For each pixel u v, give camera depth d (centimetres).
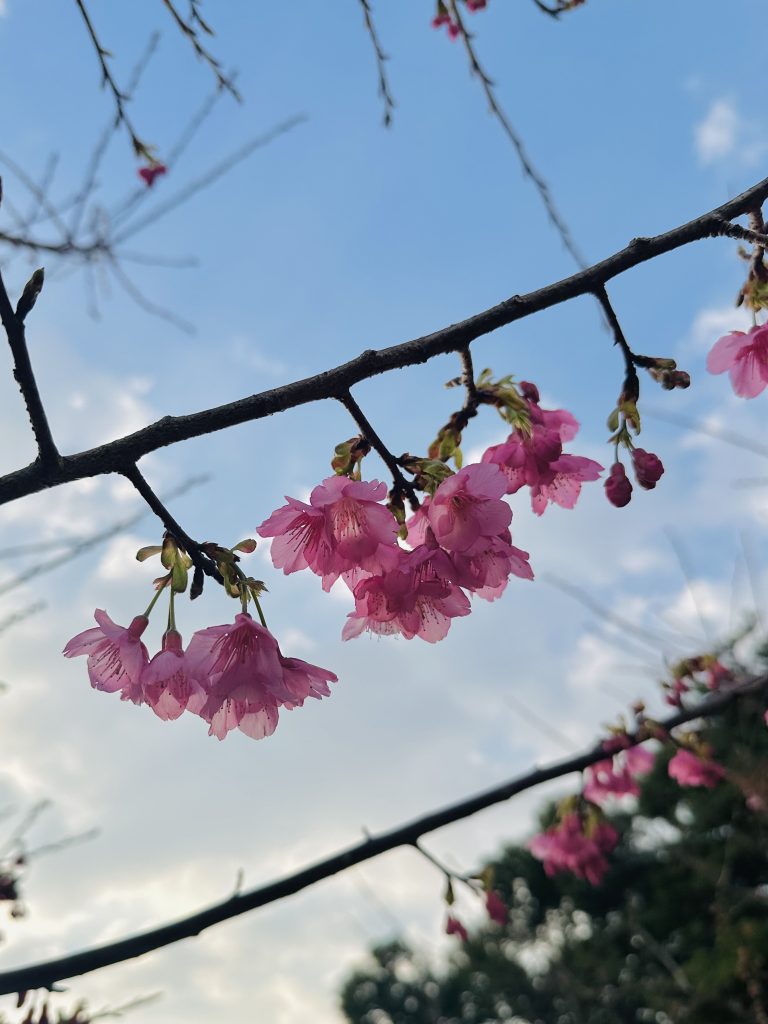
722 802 134
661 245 23
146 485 21
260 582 22
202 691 23
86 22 32
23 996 28
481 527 22
